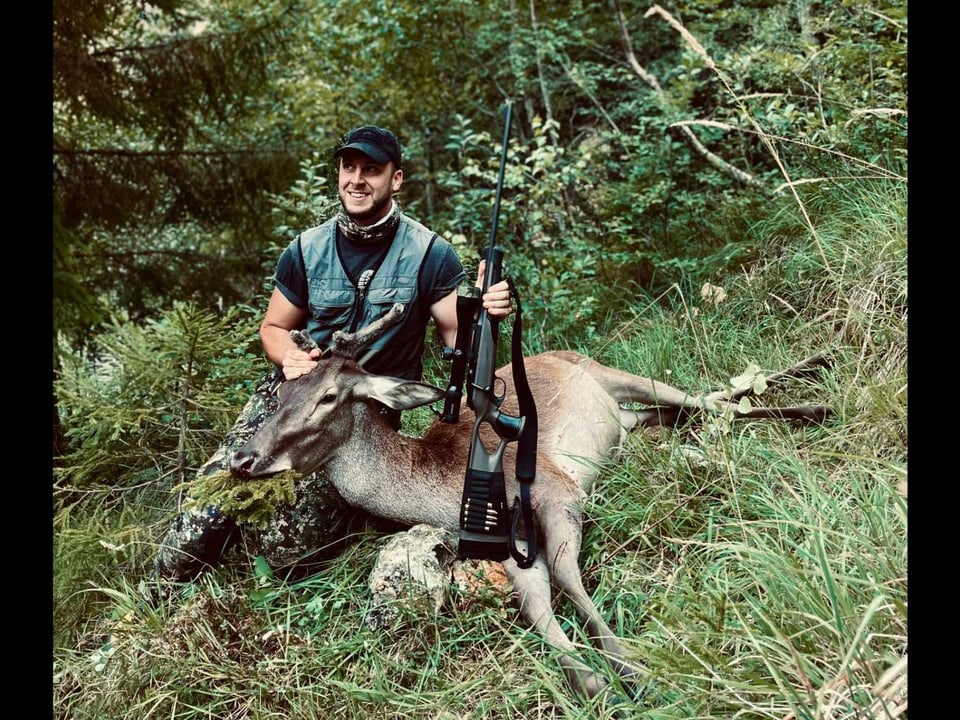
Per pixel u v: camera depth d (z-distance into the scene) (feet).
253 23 29.48
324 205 18.84
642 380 14.03
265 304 18.70
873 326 13.08
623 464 12.36
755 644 7.36
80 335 20.11
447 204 29.58
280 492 10.53
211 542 11.75
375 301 12.24
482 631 9.79
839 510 9.06
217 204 27.07
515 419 10.27
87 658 10.65
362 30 30.81
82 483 14.07
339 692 9.21
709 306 16.89
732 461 11.16
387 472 11.33
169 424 14.33
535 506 10.90
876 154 17.75
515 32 29.55
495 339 10.30
